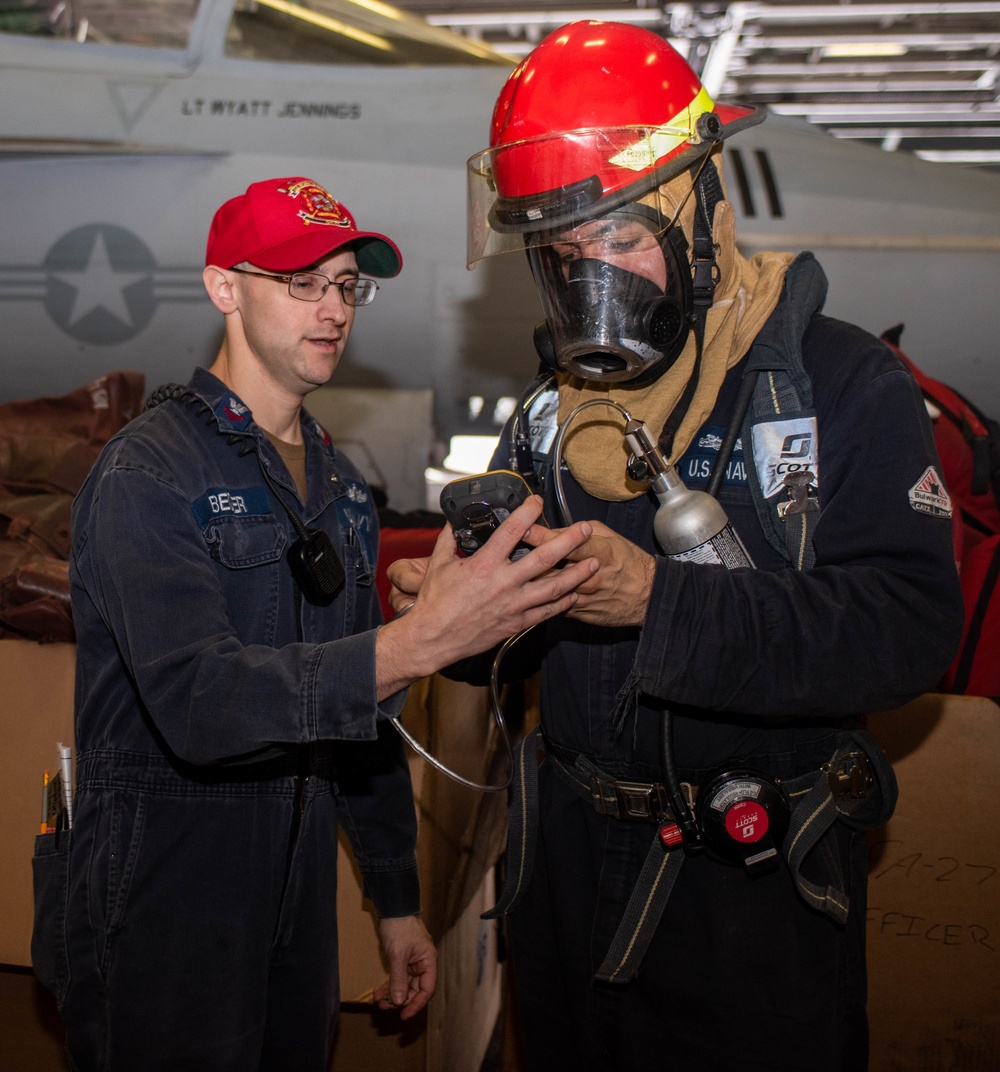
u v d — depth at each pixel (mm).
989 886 1534
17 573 1590
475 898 1923
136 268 2854
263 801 1110
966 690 1700
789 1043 996
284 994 1179
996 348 2777
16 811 1507
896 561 941
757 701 903
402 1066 1476
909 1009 1568
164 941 1039
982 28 7441
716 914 1013
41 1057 1554
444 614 837
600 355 1014
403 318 2842
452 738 1671
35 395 2979
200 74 2969
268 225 1116
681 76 1041
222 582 1096
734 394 1079
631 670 934
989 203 2814
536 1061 1213
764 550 1031
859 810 1070
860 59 8188
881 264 2777
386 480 2875
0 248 2879
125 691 1094
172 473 1061
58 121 2906
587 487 1084
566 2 7215
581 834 1126
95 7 3133
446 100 2922
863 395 976
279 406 1213
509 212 994
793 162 2893
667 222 967
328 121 2896
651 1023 1056
